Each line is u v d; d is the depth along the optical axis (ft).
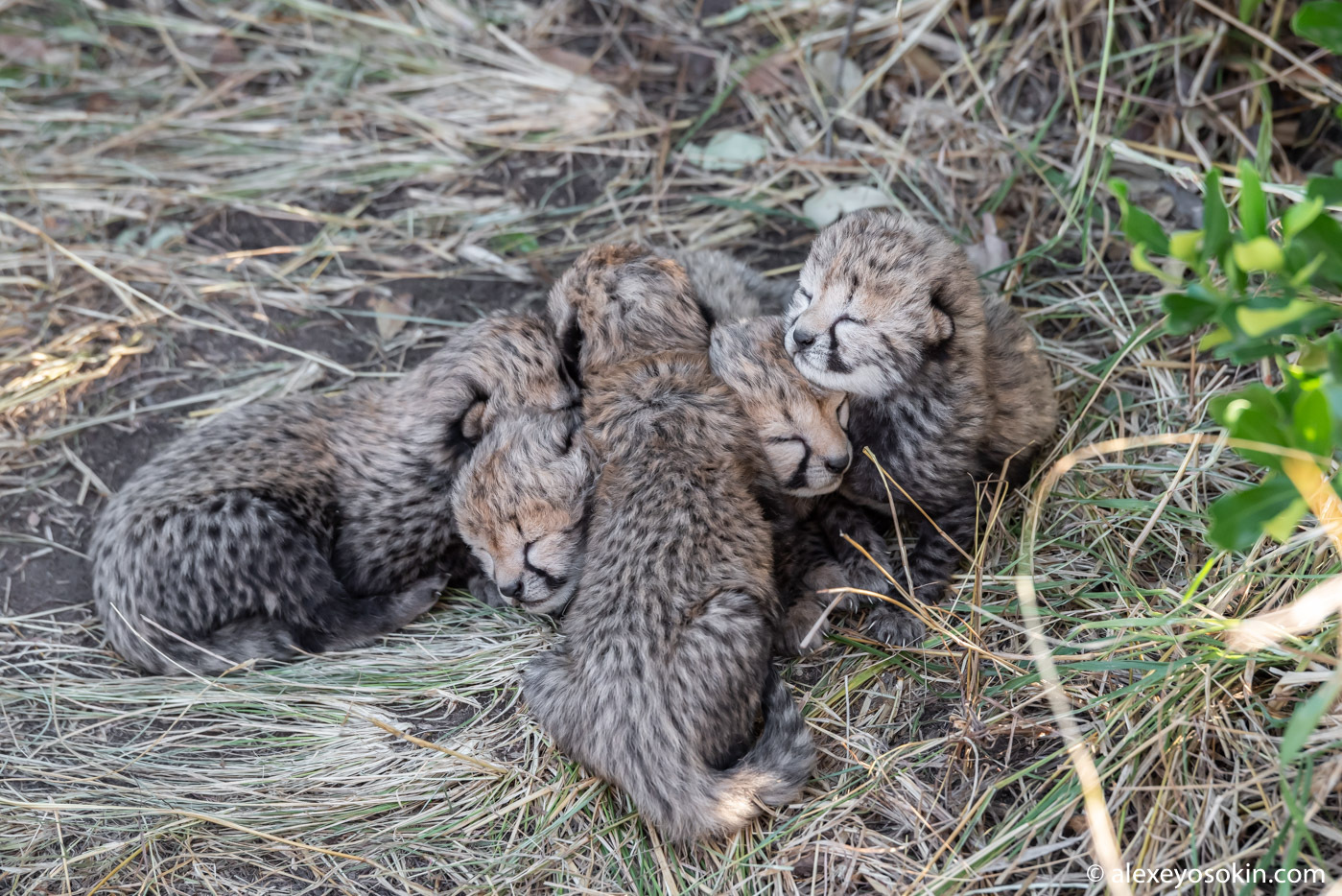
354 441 12.28
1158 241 11.53
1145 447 12.21
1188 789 11.66
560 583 12.07
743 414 12.09
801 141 12.98
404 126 13.15
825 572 12.15
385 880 11.82
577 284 12.29
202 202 12.99
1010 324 12.32
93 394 12.62
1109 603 12.00
